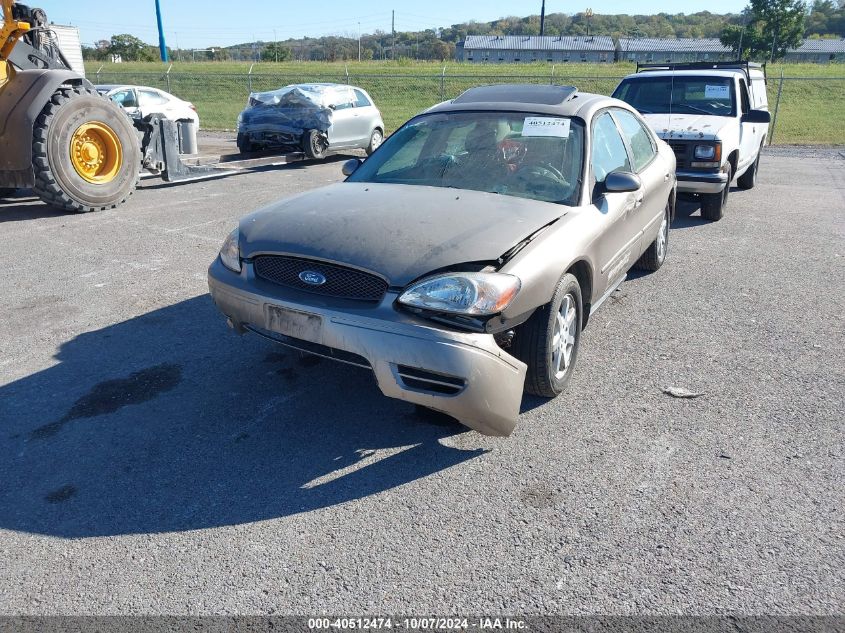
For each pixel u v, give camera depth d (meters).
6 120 8.05
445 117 4.78
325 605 2.46
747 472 3.27
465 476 3.24
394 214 3.64
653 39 95.50
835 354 4.67
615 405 3.93
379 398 3.96
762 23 67.81
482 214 3.64
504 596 2.50
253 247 3.58
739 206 10.03
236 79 33.91
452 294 3.07
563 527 2.88
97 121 8.70
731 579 2.59
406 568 2.64
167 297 5.62
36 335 4.80
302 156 13.74
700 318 5.35
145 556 2.69
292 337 3.38
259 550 2.73
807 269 6.74
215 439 3.52
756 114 9.14
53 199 8.45
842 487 3.16
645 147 5.79
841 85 31.27
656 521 2.92
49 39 9.57
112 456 3.35
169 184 11.38
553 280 3.45
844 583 2.57
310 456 3.38
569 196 4.11
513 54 100.38
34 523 2.87
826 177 13.18
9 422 3.64
